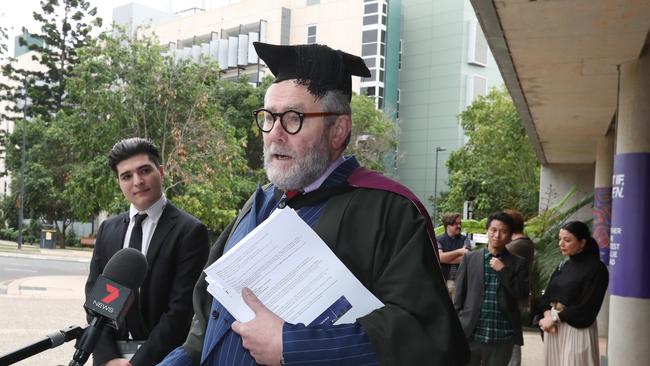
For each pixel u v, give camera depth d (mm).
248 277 1606
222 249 2127
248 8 62312
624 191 7293
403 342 1500
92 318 2098
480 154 28094
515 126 26125
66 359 7047
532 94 10016
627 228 7176
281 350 1521
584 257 5461
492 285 5234
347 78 1870
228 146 19609
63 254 30062
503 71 8633
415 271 1591
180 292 2992
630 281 7094
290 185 1810
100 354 2836
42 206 37719
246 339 1564
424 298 1558
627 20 6422
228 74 62969
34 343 1971
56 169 36156
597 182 13203
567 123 12516
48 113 37094
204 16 66125
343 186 1795
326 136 1799
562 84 9234
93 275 3213
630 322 7051
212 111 19703
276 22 59938
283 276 1606
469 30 56531
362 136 34375
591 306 5285
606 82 8992
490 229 5348
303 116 1770
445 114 56969
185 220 3145
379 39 56125
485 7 6203
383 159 35938
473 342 5242
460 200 29234
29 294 13188
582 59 7844
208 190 18875
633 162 7273
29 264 23562
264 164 1856
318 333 1535
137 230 3139
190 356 1946
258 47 1834
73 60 36688
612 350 7234
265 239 1598
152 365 2822
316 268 1607
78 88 18344
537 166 26375
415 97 58656
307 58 1797
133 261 2162
